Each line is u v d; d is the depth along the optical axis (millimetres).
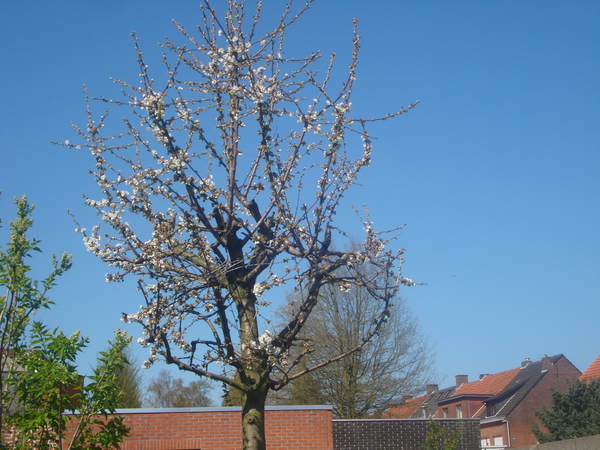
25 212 5414
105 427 5711
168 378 46125
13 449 5262
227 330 5695
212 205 6211
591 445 10758
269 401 25312
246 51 6695
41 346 5625
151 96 5922
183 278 6129
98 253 5996
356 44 6797
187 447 12383
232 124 6652
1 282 5043
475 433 15742
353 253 6348
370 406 23406
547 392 34625
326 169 6602
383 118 6547
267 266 6363
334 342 23203
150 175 6082
